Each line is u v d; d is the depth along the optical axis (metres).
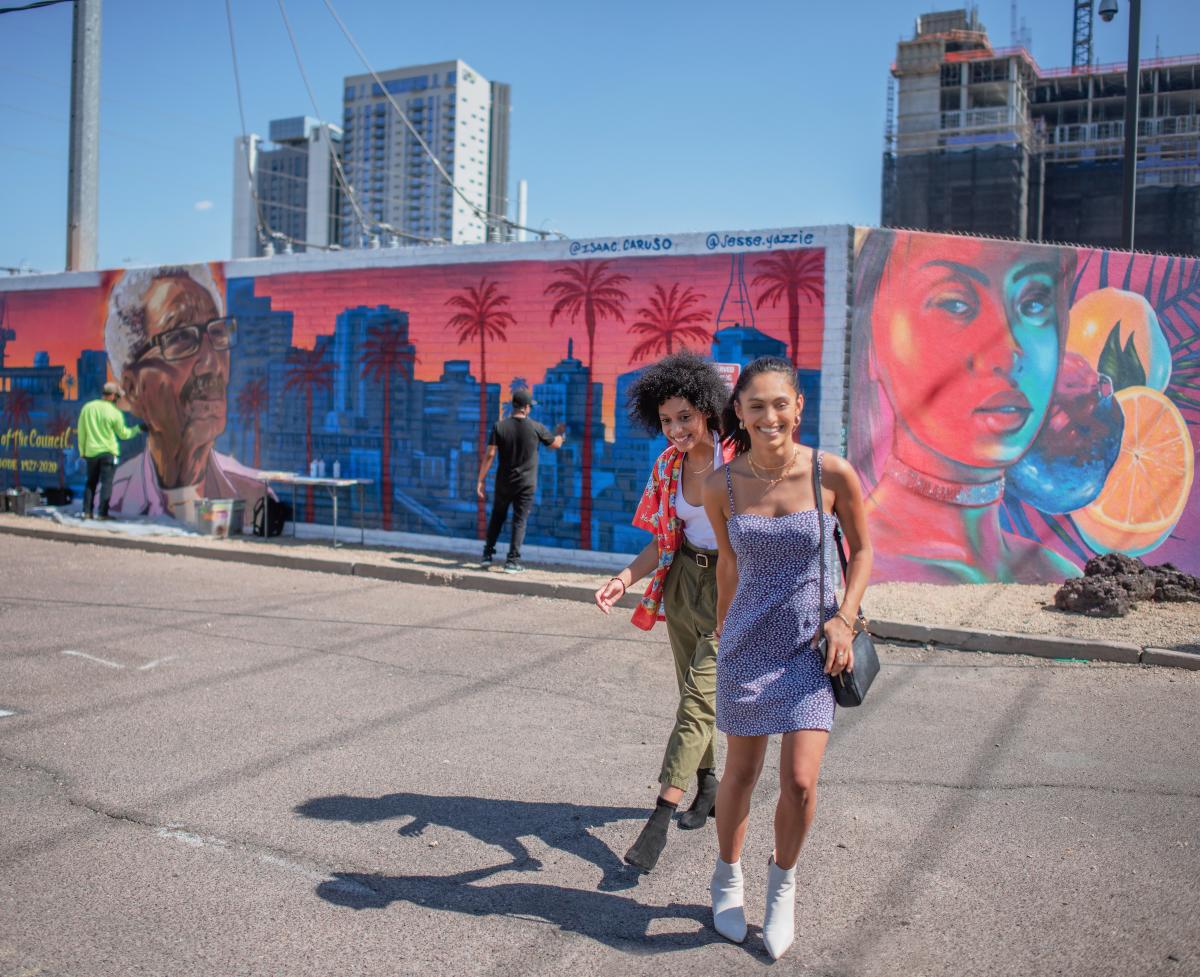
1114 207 80.19
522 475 10.66
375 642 7.79
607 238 11.05
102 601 9.13
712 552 4.09
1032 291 10.24
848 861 4.08
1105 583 8.56
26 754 5.17
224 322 13.70
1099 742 5.61
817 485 3.28
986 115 85.69
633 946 3.40
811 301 10.08
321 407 12.95
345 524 12.80
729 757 3.41
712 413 4.02
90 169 16.62
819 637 3.24
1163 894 3.78
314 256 12.91
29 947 3.32
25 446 15.95
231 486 13.73
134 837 4.21
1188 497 10.54
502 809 4.59
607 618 8.84
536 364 11.49
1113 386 10.40
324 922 3.53
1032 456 10.27
